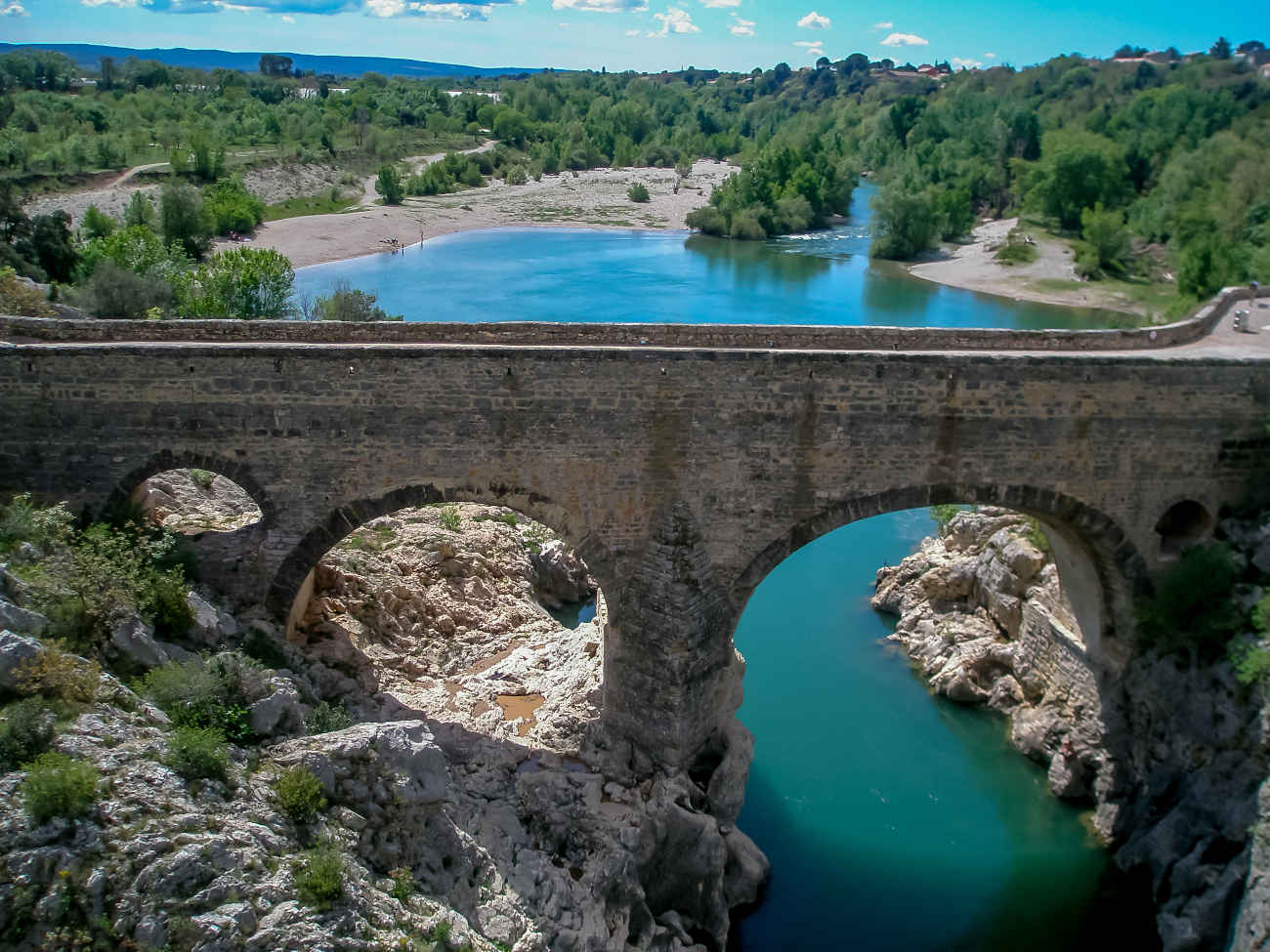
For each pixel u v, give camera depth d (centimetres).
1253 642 2888
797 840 3312
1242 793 2847
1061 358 2927
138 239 6762
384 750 2352
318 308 6700
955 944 2945
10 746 1920
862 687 4172
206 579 2952
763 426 2911
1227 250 7288
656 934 2764
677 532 2958
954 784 3600
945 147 16338
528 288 10062
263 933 1845
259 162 14150
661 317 9044
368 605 3722
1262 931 2534
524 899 2509
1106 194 12850
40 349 2753
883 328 3484
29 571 2386
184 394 2802
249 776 2164
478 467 2898
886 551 5550
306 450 2861
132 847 1848
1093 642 3459
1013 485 3019
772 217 14238
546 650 3806
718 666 3092
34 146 12888
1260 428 3075
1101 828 3344
